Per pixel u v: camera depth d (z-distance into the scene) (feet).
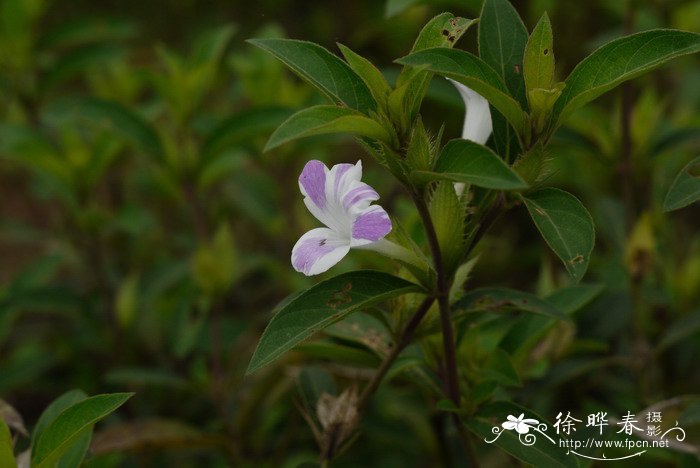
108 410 2.46
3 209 5.81
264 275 4.80
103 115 3.37
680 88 4.50
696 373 3.59
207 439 3.11
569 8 4.55
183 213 4.83
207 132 3.65
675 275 3.45
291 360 3.17
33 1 3.90
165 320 4.08
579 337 3.26
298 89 3.92
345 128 2.38
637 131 3.22
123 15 6.74
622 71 2.41
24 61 3.94
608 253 3.95
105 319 4.16
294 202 4.32
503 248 4.50
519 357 2.86
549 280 3.17
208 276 3.26
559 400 3.42
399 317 2.57
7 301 3.80
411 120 2.41
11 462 2.49
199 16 6.61
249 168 5.01
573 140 3.20
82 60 4.00
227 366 3.79
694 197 2.41
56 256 4.04
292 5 6.22
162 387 3.94
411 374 2.72
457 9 3.74
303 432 3.72
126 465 3.67
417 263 2.46
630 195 3.22
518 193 2.43
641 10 3.91
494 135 2.52
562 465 2.53
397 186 3.81
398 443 3.35
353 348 2.69
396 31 4.41
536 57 2.43
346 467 3.62
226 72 4.83
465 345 2.75
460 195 2.54
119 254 4.72
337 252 2.40
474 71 2.40
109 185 4.74
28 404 4.41
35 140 3.59
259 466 3.38
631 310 3.26
